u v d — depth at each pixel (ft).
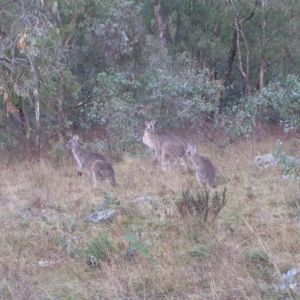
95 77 58.59
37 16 44.27
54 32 43.50
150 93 55.52
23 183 40.75
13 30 44.96
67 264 23.88
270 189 34.04
